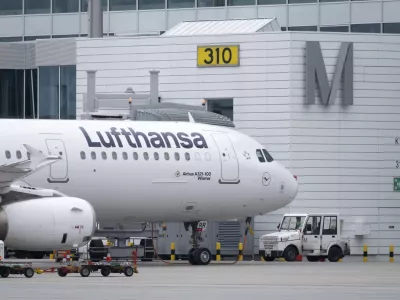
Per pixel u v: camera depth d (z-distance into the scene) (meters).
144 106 84.81
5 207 59.09
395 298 43.62
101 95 87.00
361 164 89.94
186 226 74.62
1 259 55.81
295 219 82.19
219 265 71.69
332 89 89.31
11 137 64.12
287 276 57.66
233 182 72.75
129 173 67.94
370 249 90.00
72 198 61.44
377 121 90.31
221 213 73.31
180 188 70.38
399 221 90.56
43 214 59.62
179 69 91.12
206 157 71.56
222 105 90.44
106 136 67.75
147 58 92.12
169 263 74.62
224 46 90.00
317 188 89.00
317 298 43.19
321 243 81.25
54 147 65.31
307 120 89.06
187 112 81.75
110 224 73.31
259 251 86.56
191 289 47.03
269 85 89.12
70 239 60.62
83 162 66.12
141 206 69.31
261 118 89.25
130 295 43.00
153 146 69.44
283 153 88.75
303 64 89.06
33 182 64.50
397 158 90.75
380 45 90.50
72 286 47.03
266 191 74.50
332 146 89.44
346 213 89.56
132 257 71.81
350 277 57.31
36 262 64.75
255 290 47.09
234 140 73.88
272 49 89.06
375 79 90.38
